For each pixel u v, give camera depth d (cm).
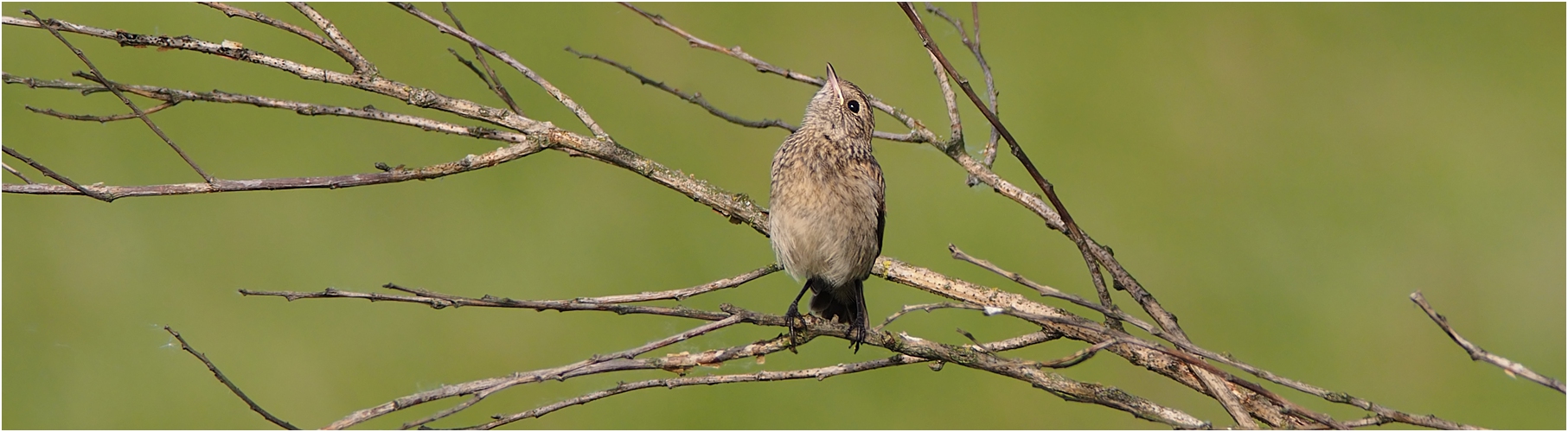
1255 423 821
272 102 849
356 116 882
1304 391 735
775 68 1030
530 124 932
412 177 881
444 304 738
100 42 2098
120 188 773
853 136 1057
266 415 721
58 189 757
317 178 836
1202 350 758
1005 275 808
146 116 811
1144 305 894
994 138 1013
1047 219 935
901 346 860
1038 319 779
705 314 808
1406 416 753
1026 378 850
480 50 950
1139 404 832
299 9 886
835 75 1074
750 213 1016
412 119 896
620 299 885
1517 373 667
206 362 725
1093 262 893
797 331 866
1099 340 910
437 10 2242
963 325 1836
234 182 809
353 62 890
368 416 727
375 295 732
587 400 797
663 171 984
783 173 1022
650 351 787
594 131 957
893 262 1023
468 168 901
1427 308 693
